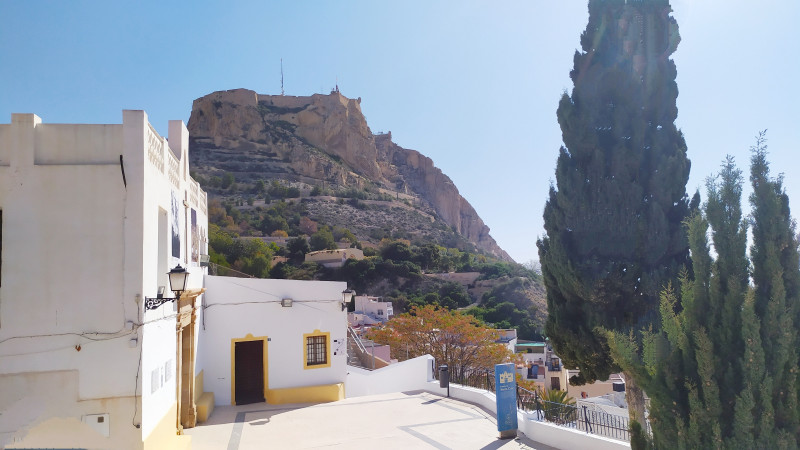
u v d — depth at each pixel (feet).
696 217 20.20
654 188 34.37
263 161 463.01
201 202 53.21
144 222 26.43
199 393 49.24
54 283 25.18
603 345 33.24
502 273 264.72
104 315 25.45
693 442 18.01
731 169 19.66
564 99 37.11
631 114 35.63
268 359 55.67
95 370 25.07
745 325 17.76
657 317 32.81
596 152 35.12
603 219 34.17
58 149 26.11
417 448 36.37
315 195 407.23
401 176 623.36
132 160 26.48
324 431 42.06
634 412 22.98
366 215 391.24
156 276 29.22
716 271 19.20
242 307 55.16
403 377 62.75
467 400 52.13
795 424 17.42
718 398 17.81
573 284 34.58
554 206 37.19
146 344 26.53
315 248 275.80
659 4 36.73
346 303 59.26
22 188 25.45
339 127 539.29
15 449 23.11
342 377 58.70
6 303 24.62
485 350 96.99
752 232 18.99
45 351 24.70
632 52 36.27
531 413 39.58
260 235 300.40
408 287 243.19
